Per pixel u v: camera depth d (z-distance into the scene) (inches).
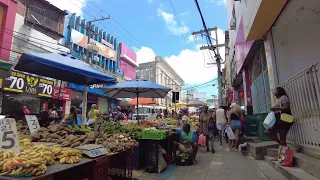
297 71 271.7
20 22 552.7
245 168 238.1
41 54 217.6
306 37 273.9
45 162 106.1
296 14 251.1
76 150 133.0
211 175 216.8
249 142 344.5
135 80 327.3
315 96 177.2
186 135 282.2
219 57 889.5
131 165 196.9
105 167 149.8
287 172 182.1
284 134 210.1
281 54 281.3
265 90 378.9
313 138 185.9
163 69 2113.7
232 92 868.6
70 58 243.0
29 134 185.6
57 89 666.2
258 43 382.6
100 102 967.6
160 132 236.2
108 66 1066.7
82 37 849.5
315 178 157.9
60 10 690.8
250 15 281.3
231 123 370.6
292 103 224.7
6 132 112.2
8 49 488.1
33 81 581.9
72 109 346.9
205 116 364.8
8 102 538.6
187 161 263.9
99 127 185.5
